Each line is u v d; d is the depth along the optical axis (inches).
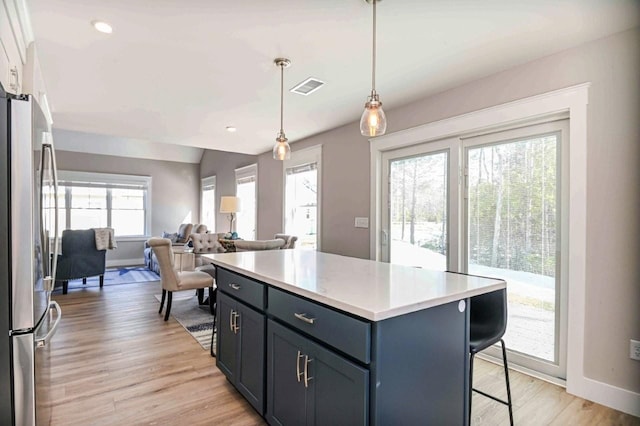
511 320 104.7
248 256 102.8
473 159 115.3
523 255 102.3
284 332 66.2
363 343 48.8
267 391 72.0
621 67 81.7
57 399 84.6
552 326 96.0
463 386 61.9
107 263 298.7
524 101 98.9
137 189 317.4
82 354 112.0
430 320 55.8
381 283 64.4
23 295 57.8
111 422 75.6
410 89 119.0
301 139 195.5
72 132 277.9
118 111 145.4
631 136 80.3
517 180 104.0
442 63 99.3
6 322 56.8
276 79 111.6
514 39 85.8
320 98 128.9
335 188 170.7
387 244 145.6
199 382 93.6
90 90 121.3
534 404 83.8
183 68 103.3
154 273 263.6
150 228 322.0
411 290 59.0
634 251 79.8
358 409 49.6
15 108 57.5
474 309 74.9
